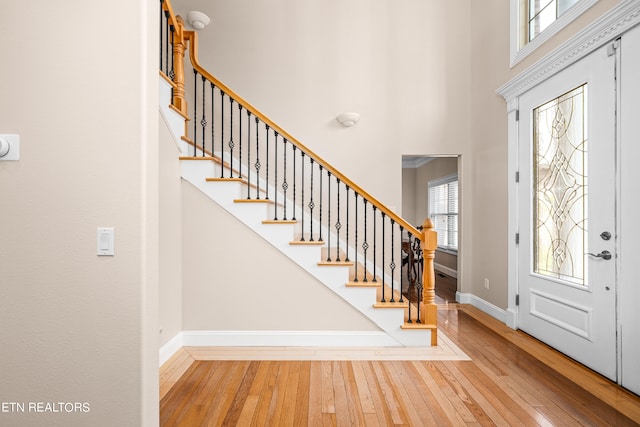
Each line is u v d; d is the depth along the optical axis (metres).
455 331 3.15
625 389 2.08
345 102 4.13
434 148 4.15
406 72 4.16
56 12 1.26
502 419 1.80
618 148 2.11
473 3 4.09
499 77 3.53
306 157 4.09
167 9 2.60
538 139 2.95
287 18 4.11
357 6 4.15
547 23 2.95
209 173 2.73
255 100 4.09
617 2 2.12
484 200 3.83
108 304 1.27
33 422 1.27
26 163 1.26
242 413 1.84
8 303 1.26
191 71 4.03
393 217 2.87
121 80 1.27
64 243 1.26
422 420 1.79
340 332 2.78
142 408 1.27
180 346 2.70
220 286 2.75
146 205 1.28
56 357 1.26
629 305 2.04
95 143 1.27
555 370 2.35
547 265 2.83
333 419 1.79
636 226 1.99
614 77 2.14
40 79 1.26
